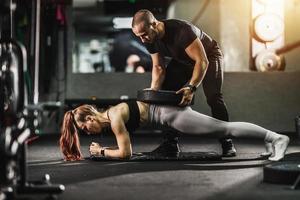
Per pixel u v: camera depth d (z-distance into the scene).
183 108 5.14
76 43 10.38
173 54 5.32
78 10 10.01
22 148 3.49
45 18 8.78
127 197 3.53
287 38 8.77
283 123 8.68
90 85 8.83
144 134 8.55
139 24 5.11
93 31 13.85
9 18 4.86
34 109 3.74
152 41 5.20
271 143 5.21
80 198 3.51
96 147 5.42
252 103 8.68
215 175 4.42
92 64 14.83
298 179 3.82
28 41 7.42
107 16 11.26
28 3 7.76
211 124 5.07
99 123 5.19
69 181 4.17
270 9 8.78
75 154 5.39
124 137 5.16
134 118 5.16
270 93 8.67
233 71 8.80
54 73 8.89
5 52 4.19
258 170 4.68
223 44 8.91
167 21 5.27
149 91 5.10
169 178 4.28
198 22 8.98
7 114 4.01
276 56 8.67
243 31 8.88
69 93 8.85
